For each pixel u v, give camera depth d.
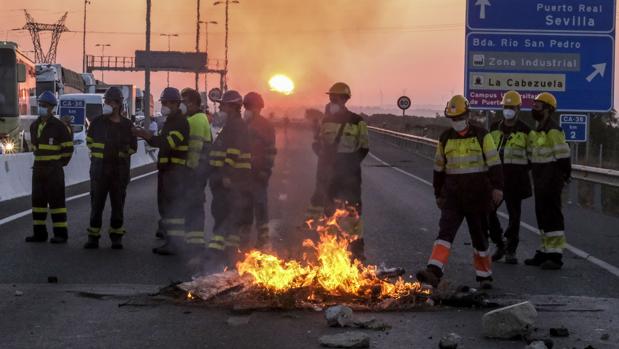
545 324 6.56
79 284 7.93
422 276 7.58
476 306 7.12
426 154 36.19
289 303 6.83
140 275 8.46
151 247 10.40
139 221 13.03
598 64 21.42
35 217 10.70
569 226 13.60
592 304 7.31
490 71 21.80
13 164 17.55
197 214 9.96
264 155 10.36
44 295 7.38
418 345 5.86
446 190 7.93
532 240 11.73
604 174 15.34
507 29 21.75
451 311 6.97
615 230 13.08
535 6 21.61
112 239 10.23
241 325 6.35
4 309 6.84
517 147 9.59
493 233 9.83
